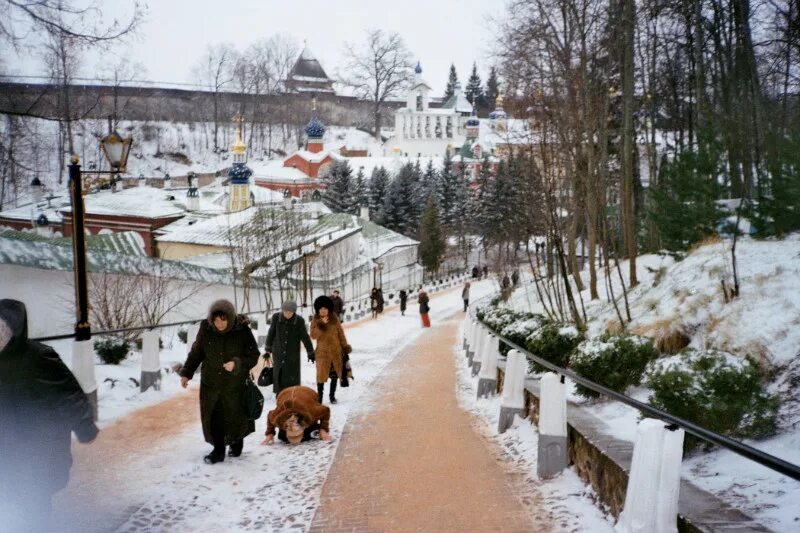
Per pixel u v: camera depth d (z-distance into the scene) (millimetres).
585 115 22594
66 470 5219
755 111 21922
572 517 6105
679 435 4949
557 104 23172
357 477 7801
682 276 14828
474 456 8508
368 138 161625
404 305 45125
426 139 150750
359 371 18125
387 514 6504
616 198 32000
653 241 26766
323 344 12820
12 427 4941
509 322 18156
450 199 92312
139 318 21141
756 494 5727
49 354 5176
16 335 4973
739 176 22078
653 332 11641
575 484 6984
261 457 8789
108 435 9711
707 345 10266
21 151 18734
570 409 8320
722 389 7000
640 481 5008
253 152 133875
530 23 25859
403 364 19750
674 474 4918
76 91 25312
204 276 28250
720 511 4996
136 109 125750
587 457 6875
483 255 90062
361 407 12523
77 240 10711
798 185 14047
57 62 17109
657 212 17750
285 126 146500
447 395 13711
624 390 9625
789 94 22828
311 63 177125
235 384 8328
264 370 11508
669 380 7180
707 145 17641
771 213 14438
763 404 7086
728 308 10875
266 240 37125
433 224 75875
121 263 22266
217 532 6152
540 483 7191
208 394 8328
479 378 12836
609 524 5855
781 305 10031
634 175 30828
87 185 19328
